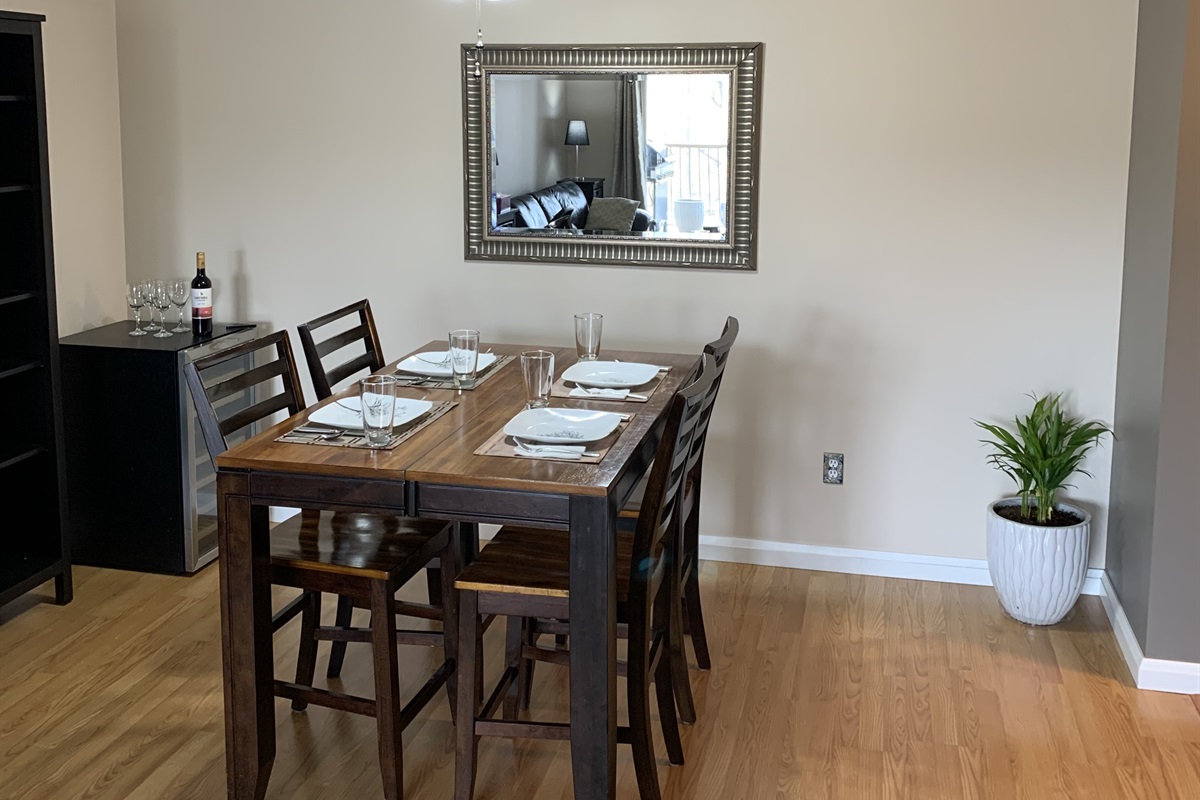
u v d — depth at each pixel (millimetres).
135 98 4312
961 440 3955
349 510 2525
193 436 3955
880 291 3914
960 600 3908
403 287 4270
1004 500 3873
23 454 3578
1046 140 3711
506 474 2449
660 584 2881
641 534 2545
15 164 3572
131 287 4074
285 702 3225
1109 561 3844
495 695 2787
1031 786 2828
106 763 2893
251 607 2605
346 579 2660
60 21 4051
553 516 2428
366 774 2881
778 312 4000
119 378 3902
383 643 2646
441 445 2662
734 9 3838
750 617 3762
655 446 2916
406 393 3150
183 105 4285
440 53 4070
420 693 2814
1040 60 3672
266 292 4363
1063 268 3771
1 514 3760
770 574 4113
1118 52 3621
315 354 3279
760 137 3887
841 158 3852
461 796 2664
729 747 2998
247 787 2678
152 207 4379
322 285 4324
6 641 3518
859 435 4031
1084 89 3658
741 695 3264
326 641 3354
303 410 3041
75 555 4078
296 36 4164
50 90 4031
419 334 4293
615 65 3926
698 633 3367
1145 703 3225
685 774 2877
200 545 4055
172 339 4039
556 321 4180
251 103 4238
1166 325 3117
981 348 3879
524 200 4102
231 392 2885
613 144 3992
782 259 3961
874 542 4102
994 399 3902
